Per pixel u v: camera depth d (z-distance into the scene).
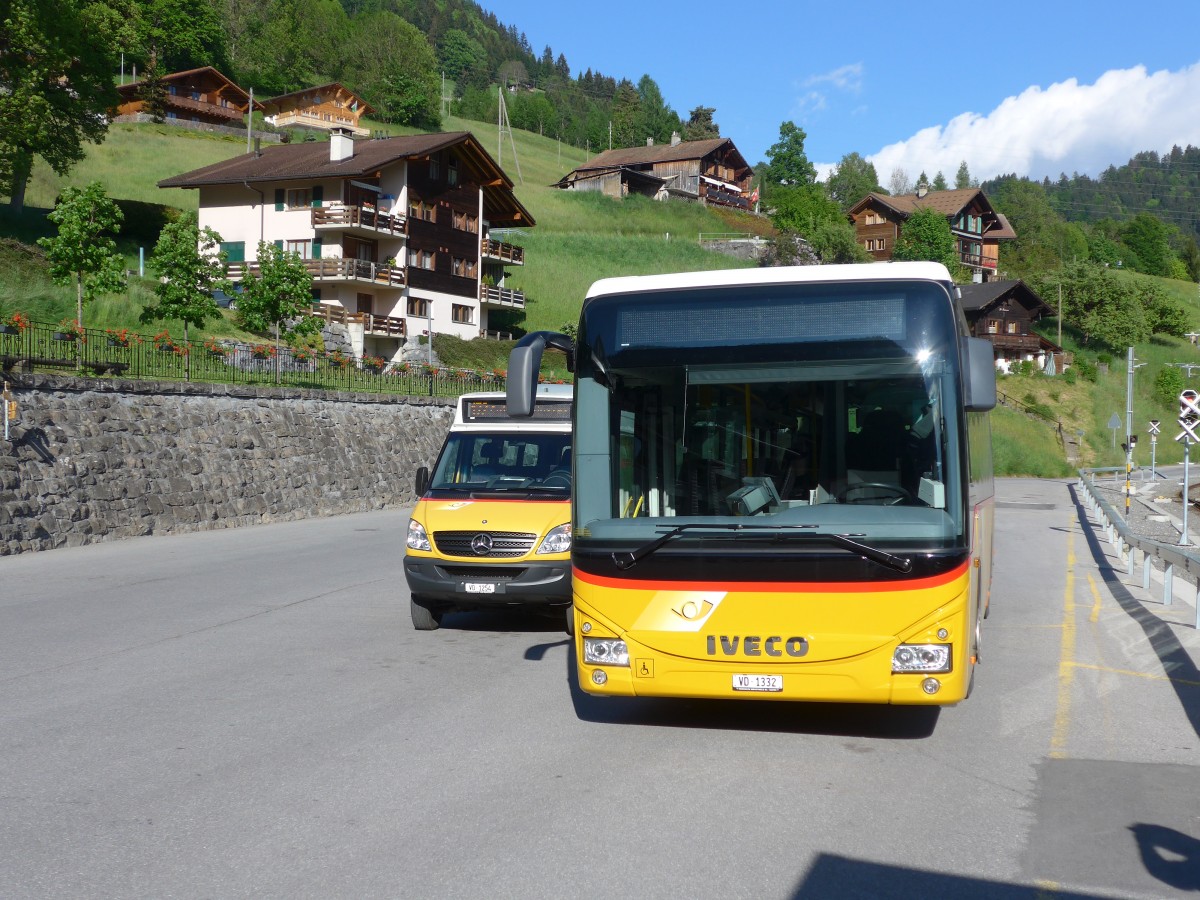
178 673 8.95
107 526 20.61
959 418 6.41
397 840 5.04
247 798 5.68
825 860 4.80
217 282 34.69
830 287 6.68
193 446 23.89
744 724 7.37
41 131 47.59
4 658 9.56
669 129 192.25
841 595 6.18
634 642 6.47
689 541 6.39
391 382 35.09
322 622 11.62
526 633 11.05
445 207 61.09
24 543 18.41
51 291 31.75
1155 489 55.41
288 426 27.81
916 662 6.13
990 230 115.12
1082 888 4.52
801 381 6.59
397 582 14.94
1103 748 6.79
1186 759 6.55
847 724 7.37
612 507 6.72
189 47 115.88
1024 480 62.78
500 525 10.43
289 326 40.78
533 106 178.62
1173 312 110.38
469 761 6.39
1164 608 13.11
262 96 129.75
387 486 32.09
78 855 4.84
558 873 4.62
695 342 6.76
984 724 7.41
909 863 4.78
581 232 89.50
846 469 6.49
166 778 6.02
